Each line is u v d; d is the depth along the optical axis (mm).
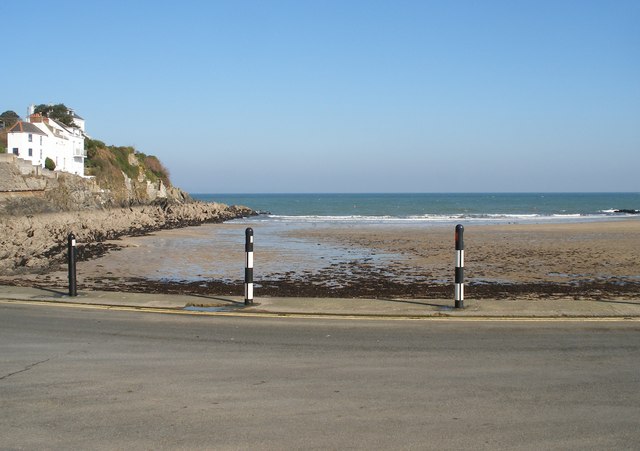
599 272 19344
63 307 10805
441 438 4707
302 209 108250
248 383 6164
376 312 10102
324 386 6066
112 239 35844
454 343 7938
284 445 4570
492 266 21125
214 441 4648
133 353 7406
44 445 4566
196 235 39625
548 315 9898
